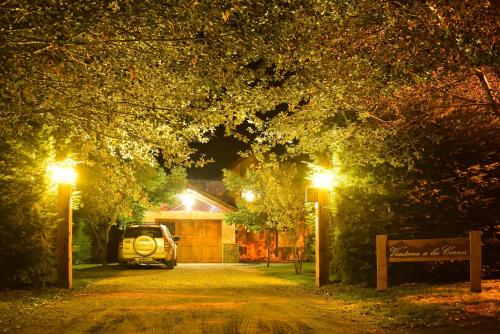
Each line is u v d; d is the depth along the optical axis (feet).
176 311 42.04
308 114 47.14
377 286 50.24
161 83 40.22
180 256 105.60
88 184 74.49
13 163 52.01
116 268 86.43
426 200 55.31
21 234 51.85
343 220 56.75
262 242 110.63
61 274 56.13
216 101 39.99
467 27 38.19
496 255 55.93
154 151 45.78
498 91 44.88
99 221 86.99
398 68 40.98
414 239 50.85
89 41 34.65
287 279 68.49
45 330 34.88
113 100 39.65
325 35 41.98
